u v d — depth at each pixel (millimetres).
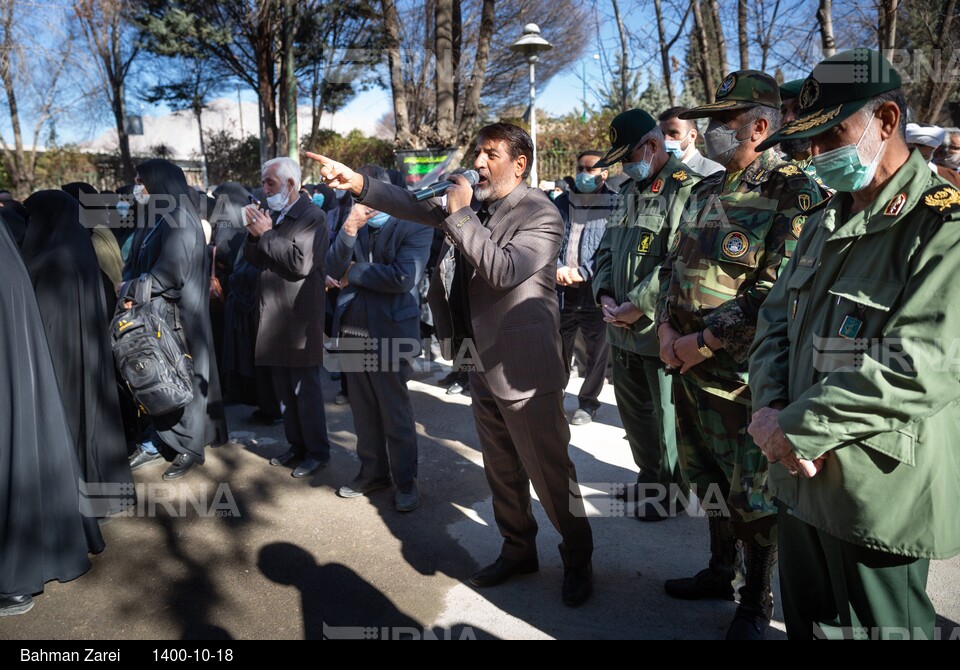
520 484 3000
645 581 3027
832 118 1693
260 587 3064
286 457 4383
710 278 2518
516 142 2746
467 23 14562
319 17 15180
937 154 4270
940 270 1568
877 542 1694
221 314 5586
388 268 3637
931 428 1661
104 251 4789
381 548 3383
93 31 17781
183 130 31875
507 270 2594
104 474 3672
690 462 2764
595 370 4961
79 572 3115
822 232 1913
